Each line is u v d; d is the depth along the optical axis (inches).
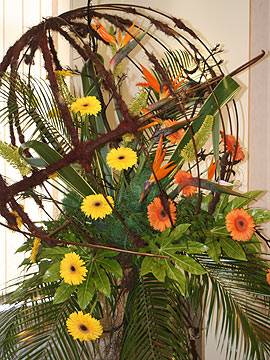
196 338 71.2
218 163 71.0
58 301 64.9
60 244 67.0
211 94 69.7
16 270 112.9
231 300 68.6
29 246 77.5
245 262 71.6
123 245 69.9
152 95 84.4
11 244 112.7
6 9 112.4
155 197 70.1
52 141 74.8
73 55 115.4
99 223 71.2
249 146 129.4
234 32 127.5
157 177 69.7
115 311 68.7
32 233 65.6
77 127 74.1
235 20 127.6
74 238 69.9
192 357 70.9
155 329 63.4
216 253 67.3
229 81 69.1
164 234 68.4
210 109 70.2
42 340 65.6
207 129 67.2
